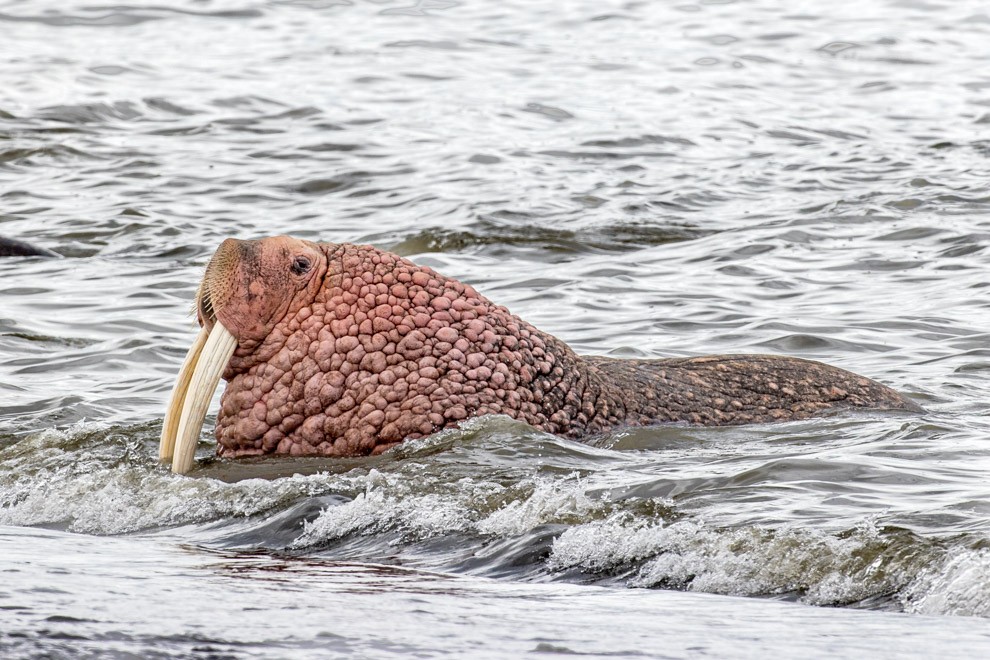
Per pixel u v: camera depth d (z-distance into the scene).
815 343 43.12
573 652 14.62
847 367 39.50
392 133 93.81
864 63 129.62
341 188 77.25
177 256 60.97
